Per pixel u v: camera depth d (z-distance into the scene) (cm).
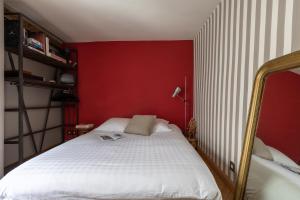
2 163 224
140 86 389
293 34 127
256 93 150
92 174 143
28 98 304
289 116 123
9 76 241
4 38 236
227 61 230
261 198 143
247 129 155
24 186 140
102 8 257
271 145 138
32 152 312
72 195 139
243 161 155
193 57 386
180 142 231
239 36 201
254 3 173
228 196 204
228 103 226
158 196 137
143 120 307
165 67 388
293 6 127
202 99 330
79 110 394
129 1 239
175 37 373
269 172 139
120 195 137
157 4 248
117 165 155
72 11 265
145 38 378
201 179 141
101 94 392
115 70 390
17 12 249
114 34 354
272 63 135
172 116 388
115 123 326
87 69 392
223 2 240
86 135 276
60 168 150
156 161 164
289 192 121
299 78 118
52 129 367
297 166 116
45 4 247
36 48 273
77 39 380
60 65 362
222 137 244
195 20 298
